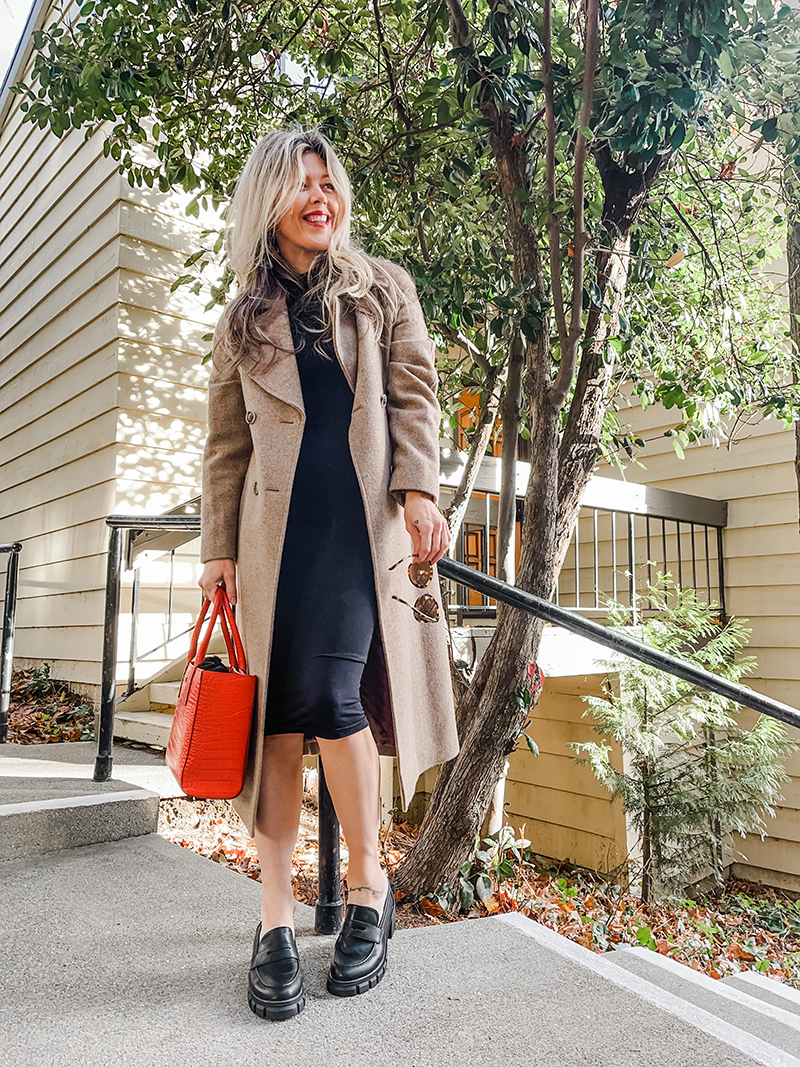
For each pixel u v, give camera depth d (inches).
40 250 215.5
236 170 134.0
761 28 81.4
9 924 63.4
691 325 149.5
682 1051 45.0
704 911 159.3
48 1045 44.4
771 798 172.4
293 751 53.8
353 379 54.1
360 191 113.3
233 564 56.3
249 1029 46.4
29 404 216.5
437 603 58.3
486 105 93.7
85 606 178.5
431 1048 44.6
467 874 102.3
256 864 104.2
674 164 128.3
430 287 99.6
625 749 161.3
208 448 58.6
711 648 169.3
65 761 124.1
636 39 79.0
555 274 90.8
